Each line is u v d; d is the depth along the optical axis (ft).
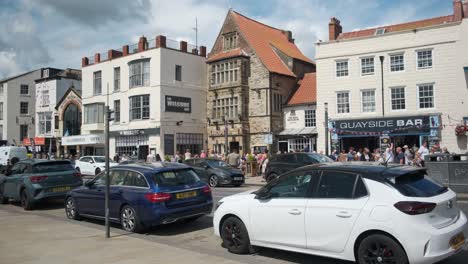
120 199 33.14
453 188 48.34
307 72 130.21
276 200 23.66
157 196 31.12
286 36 147.84
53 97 167.02
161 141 114.32
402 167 21.72
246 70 117.29
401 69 94.38
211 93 123.24
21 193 47.26
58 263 22.88
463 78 87.30
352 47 99.50
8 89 196.85
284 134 109.70
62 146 156.87
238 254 25.30
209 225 35.17
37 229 32.83
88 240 28.55
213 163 73.46
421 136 90.27
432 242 18.67
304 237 22.11
